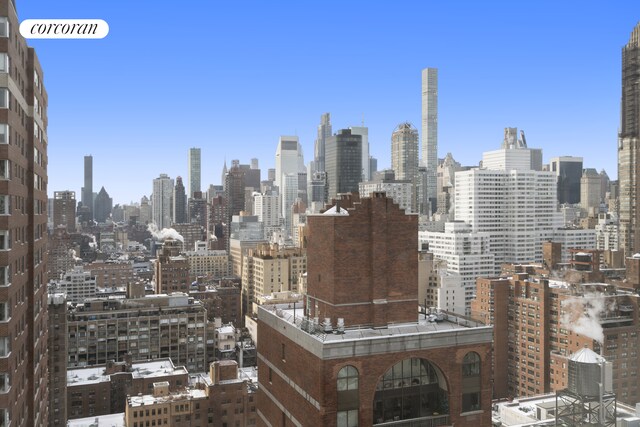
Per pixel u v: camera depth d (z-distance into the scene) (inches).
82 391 7126.0
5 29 2379.4
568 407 4188.0
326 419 1959.9
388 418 2101.4
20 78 2664.9
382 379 2092.8
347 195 2406.5
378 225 2212.1
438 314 2379.4
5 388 2389.3
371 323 2207.2
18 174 2613.2
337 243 2167.8
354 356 1991.9
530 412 5654.5
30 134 2898.6
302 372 2111.2
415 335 2074.3
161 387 6427.2
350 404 1991.9
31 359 2920.8
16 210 2568.9
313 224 2320.4
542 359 7790.4
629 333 7253.9
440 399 2161.7
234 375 6545.3
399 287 2246.6
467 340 2143.2
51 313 6461.6
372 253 2201.0
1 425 2373.3
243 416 6402.6
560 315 7628.0
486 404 2167.8
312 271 2329.0
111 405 7244.1
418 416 2140.7
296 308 2554.1
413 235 2277.3
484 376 2174.0
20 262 2664.9
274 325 2391.7
